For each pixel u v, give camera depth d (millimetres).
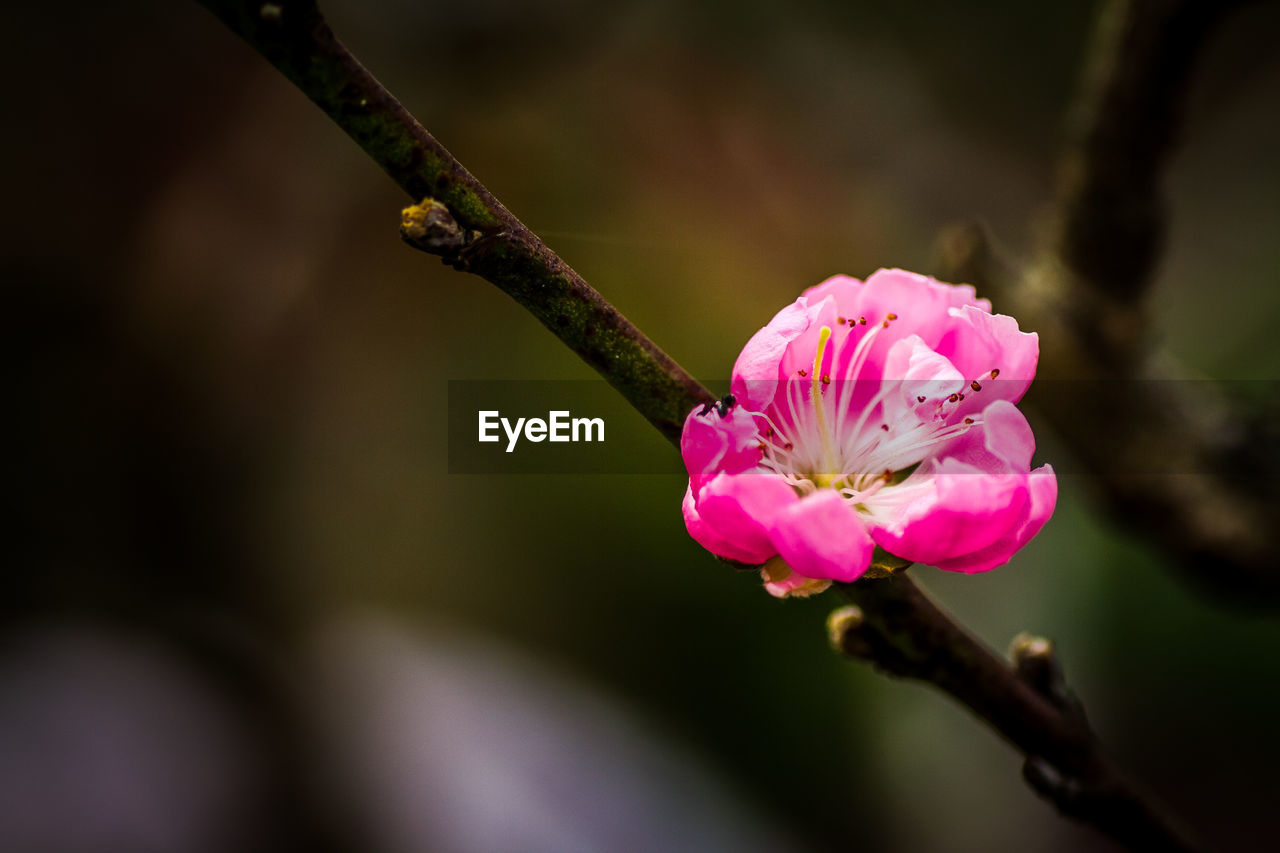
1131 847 387
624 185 814
